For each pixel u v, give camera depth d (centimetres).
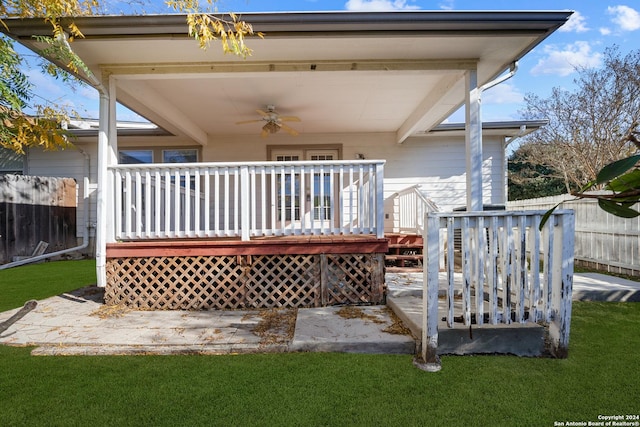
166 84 534
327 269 427
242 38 357
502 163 849
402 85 552
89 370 262
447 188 848
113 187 441
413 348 292
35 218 828
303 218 434
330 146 851
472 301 377
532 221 276
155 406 213
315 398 221
